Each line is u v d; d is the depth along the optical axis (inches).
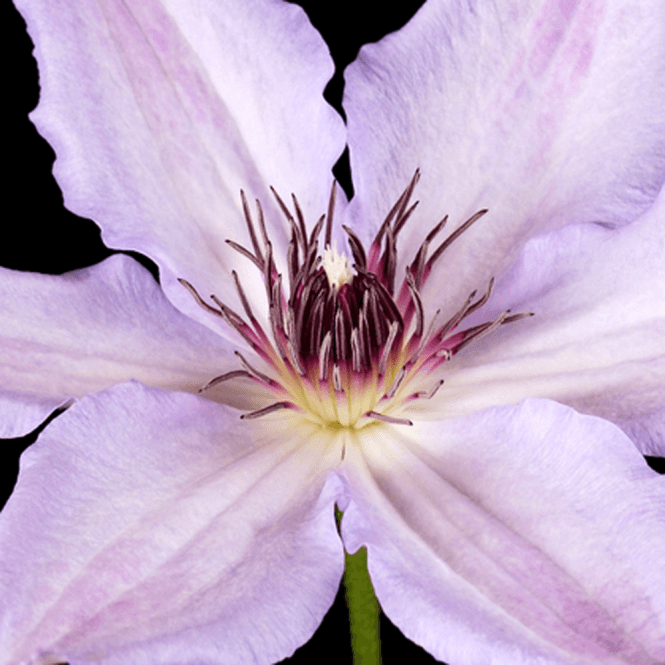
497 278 12.8
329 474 11.9
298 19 12.8
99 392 11.9
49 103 12.6
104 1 12.8
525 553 11.4
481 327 12.2
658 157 12.6
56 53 12.6
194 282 12.6
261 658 11.0
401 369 12.0
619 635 10.9
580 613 11.1
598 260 12.5
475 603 11.1
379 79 12.9
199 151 12.9
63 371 12.4
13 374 12.3
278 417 12.4
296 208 12.5
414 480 12.0
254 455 12.1
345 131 12.9
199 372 12.6
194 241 12.8
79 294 12.7
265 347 12.5
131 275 12.7
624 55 12.8
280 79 12.9
